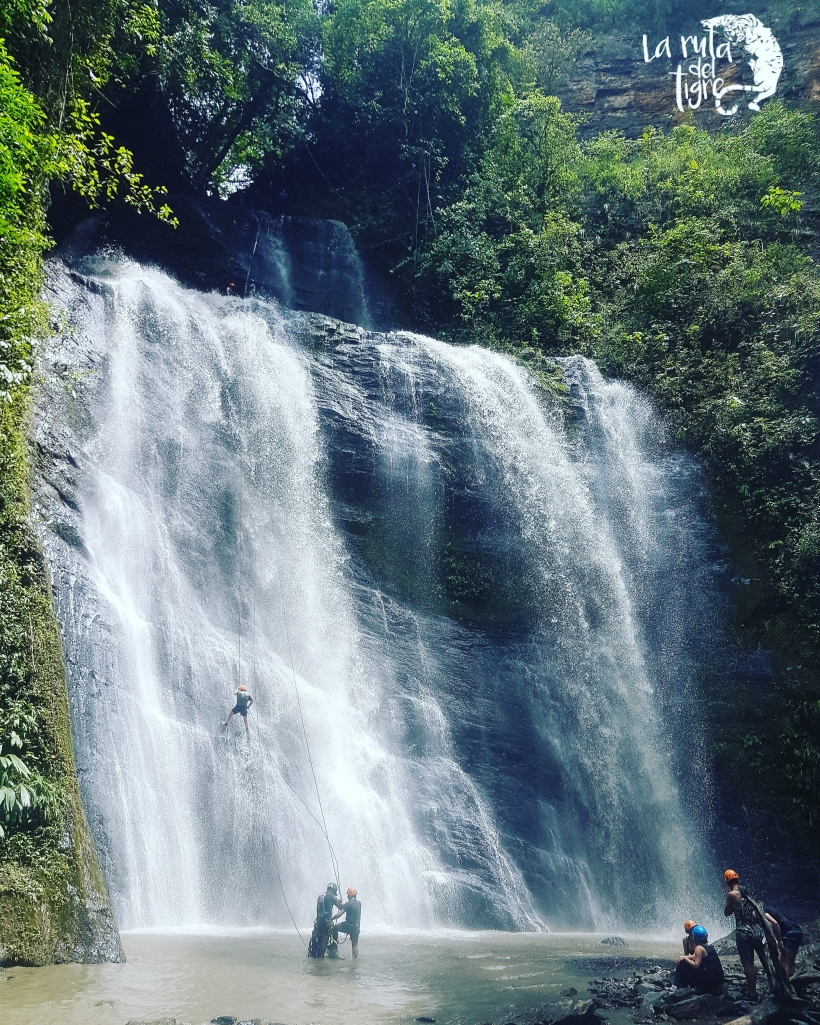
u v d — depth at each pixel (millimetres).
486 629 19875
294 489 20219
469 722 18250
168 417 19359
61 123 16797
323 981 8812
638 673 19875
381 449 21000
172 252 25312
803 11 36531
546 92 36812
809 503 20219
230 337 21531
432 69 29844
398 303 28391
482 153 30844
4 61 14297
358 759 16562
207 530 18406
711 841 17734
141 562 16656
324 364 22188
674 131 33656
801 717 18109
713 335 24812
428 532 20672
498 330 26375
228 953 10156
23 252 15453
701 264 26234
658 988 8477
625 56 38250
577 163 31625
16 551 11586
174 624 16234
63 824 9789
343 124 31062
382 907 14531
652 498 21984
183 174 28922
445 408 22094
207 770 14477
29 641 10891
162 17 24312
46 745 10312
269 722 16047
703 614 20188
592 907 16484
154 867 13016
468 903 15203
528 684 19219
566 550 21203
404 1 29844
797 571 19453
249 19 27219
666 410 23484
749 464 21312
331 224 28812
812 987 7848
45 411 16156
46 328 16750
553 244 28266
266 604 18219
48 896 9102
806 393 21844
